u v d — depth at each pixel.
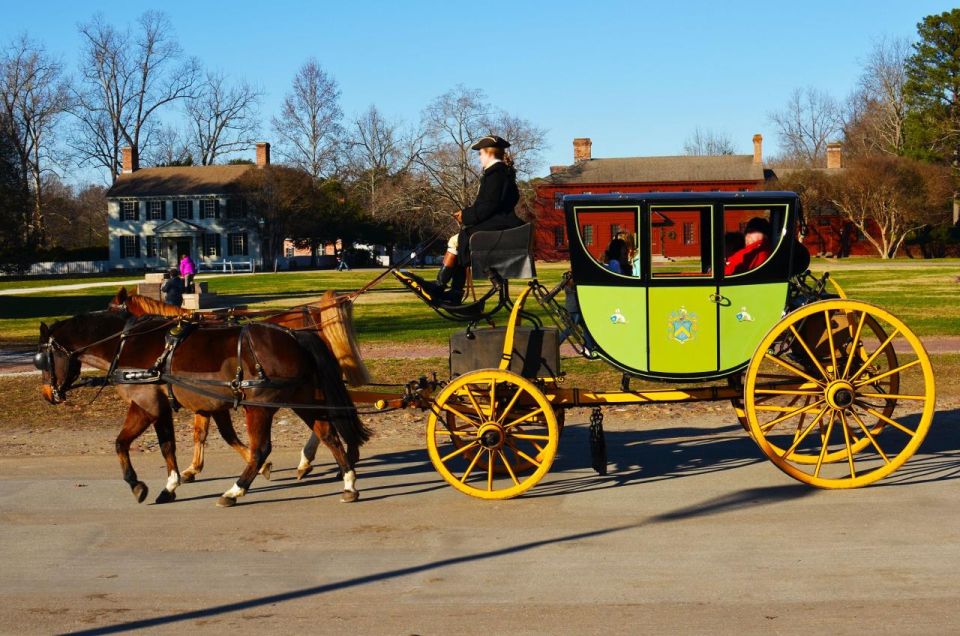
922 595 5.73
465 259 8.34
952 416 11.48
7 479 9.29
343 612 5.67
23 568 6.59
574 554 6.65
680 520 7.42
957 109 68.31
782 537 6.91
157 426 8.41
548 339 8.36
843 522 7.24
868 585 5.91
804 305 8.28
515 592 5.94
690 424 11.50
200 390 8.12
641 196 8.09
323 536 7.23
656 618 5.46
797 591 5.84
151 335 8.43
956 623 5.30
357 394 8.73
